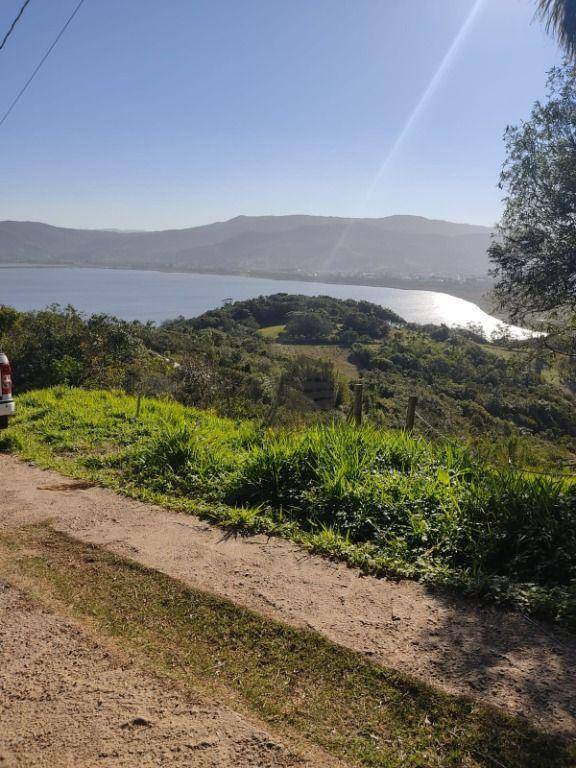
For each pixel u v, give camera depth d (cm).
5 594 351
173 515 500
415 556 403
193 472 596
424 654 285
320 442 583
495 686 258
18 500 532
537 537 392
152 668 277
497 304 936
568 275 840
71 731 234
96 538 441
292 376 940
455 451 584
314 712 245
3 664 281
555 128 819
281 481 533
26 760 218
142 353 1684
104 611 330
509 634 304
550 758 213
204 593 350
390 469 543
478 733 228
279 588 360
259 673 273
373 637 302
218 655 288
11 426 834
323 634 304
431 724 235
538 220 846
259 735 231
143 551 417
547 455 885
